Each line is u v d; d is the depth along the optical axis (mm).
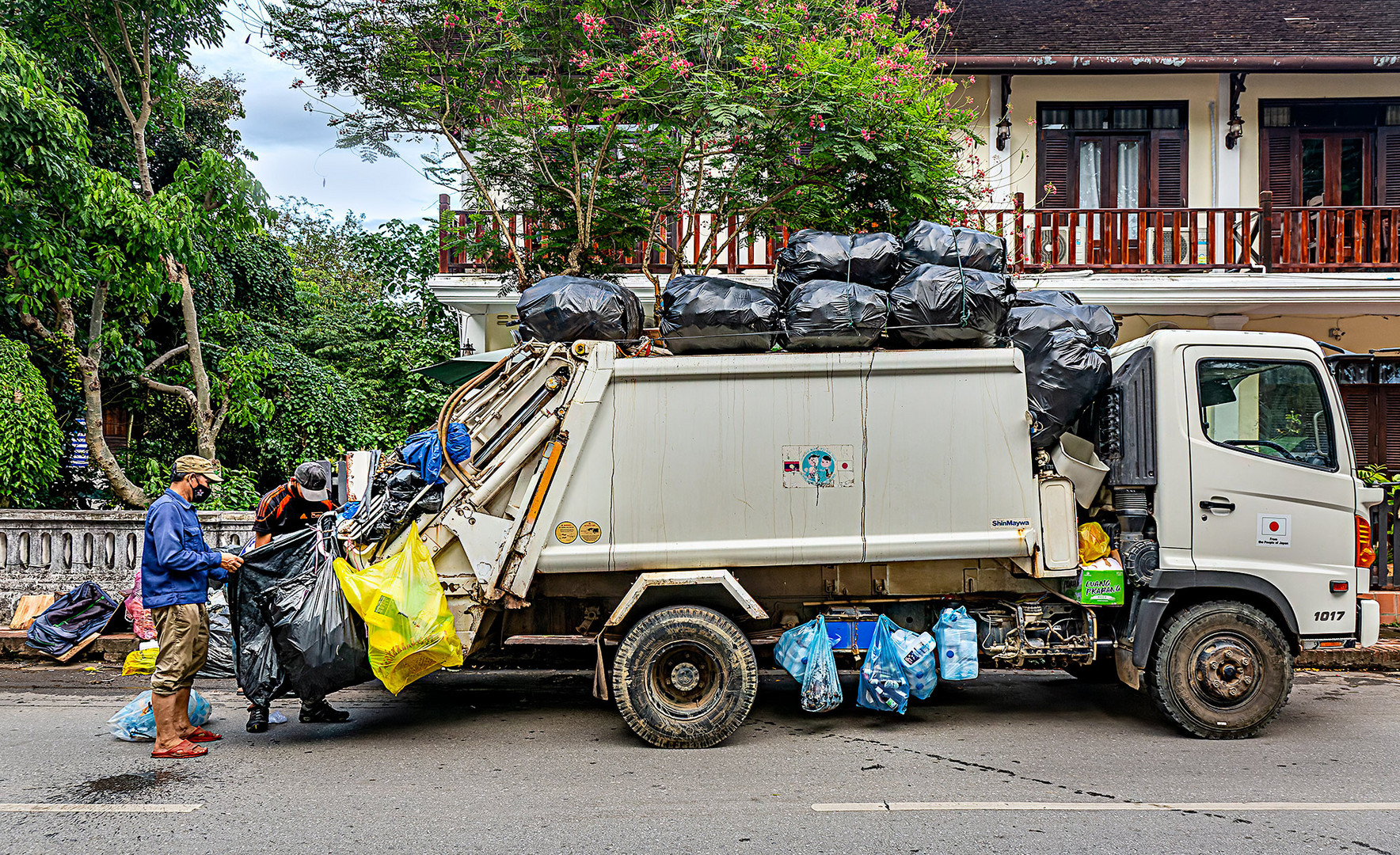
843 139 7773
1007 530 5281
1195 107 12539
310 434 12430
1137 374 5438
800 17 7988
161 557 4914
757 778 4629
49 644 7535
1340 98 12484
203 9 9727
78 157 8430
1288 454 5473
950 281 5215
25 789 4473
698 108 7668
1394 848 3707
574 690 6812
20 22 9008
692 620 5129
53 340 9195
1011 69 11859
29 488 8391
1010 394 5285
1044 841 3787
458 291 10672
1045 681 7023
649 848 3721
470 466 5230
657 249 10375
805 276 5473
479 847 3732
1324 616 5418
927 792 4414
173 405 12117
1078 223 11469
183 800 4320
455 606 5230
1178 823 3980
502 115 8195
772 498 5254
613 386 5262
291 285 14094
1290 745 5227
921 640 5410
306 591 5066
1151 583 5328
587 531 5230
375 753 5133
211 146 12484
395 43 8125
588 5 7938
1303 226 10953
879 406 5277
